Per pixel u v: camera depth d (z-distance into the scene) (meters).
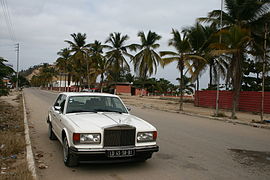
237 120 14.70
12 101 22.44
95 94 6.34
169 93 67.19
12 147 5.81
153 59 39.69
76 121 4.98
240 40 14.68
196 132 9.88
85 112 5.73
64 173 4.66
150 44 38.94
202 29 24.56
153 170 5.00
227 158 6.14
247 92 20.94
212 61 26.59
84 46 41.69
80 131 4.50
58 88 90.25
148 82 64.94
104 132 4.57
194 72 22.23
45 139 7.52
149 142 4.95
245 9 17.33
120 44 38.28
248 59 27.84
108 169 4.95
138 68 40.22
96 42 42.59
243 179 4.68
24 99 25.91
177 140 8.11
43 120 11.59
